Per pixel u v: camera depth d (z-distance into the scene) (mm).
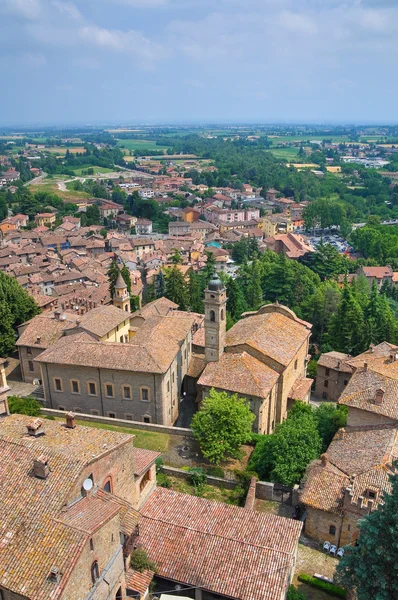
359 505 45125
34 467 34906
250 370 67750
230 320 112500
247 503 50188
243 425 59969
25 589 29312
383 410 56562
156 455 48062
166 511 45500
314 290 138250
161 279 149875
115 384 71688
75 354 72875
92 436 41219
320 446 57344
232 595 37875
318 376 90500
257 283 144125
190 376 81938
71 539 31078
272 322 79438
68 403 75062
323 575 44312
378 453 50281
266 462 57344
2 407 45500
